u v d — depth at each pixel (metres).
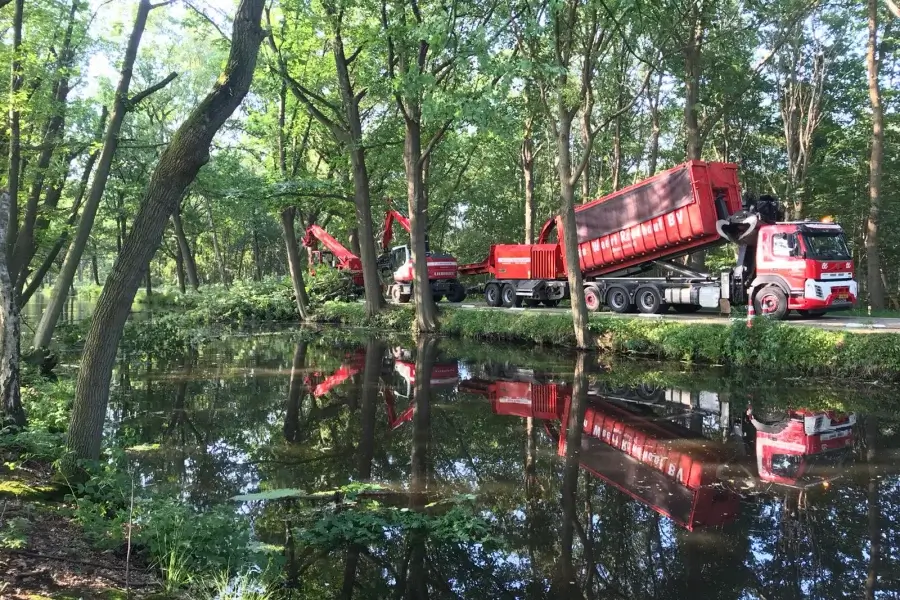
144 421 10.70
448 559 5.59
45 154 13.38
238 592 4.20
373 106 29.31
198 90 31.38
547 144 31.98
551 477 7.84
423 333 23.20
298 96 23.11
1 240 7.32
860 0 22.30
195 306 32.38
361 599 4.86
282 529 6.16
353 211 28.81
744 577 5.24
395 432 10.19
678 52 18.70
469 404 12.27
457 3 10.61
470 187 36.03
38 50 12.37
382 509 6.68
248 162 35.22
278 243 54.81
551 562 5.56
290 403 12.36
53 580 3.86
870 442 9.07
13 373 7.31
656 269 20.58
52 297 11.37
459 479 7.77
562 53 16.11
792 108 27.41
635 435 9.84
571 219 17.56
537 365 16.22
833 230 15.85
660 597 4.89
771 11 18.56
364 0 19.86
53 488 5.62
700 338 15.49
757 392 12.46
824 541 5.86
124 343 21.11
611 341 17.39
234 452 8.95
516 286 24.27
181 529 4.89
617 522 6.43
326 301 31.36
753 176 32.59
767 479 7.64
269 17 22.55
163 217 6.07
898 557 5.51
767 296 16.14
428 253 27.89
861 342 13.04
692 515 6.56
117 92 9.73
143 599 3.90
